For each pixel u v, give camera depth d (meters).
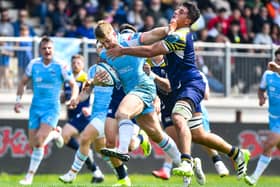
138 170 43.69
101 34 23.09
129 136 23.75
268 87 33.78
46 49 32.06
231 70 46.81
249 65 47.03
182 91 24.28
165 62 24.70
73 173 30.77
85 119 36.53
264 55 47.16
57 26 51.44
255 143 45.84
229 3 54.84
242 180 41.03
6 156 42.62
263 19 52.31
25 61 43.88
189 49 24.27
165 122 27.11
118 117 23.88
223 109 46.84
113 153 23.61
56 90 32.38
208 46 46.41
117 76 24.91
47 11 52.50
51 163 42.72
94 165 37.06
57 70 32.31
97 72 26.48
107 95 31.16
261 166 33.53
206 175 44.22
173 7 51.94
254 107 47.22
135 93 24.23
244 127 45.75
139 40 23.64
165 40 23.66
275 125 33.56
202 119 27.81
